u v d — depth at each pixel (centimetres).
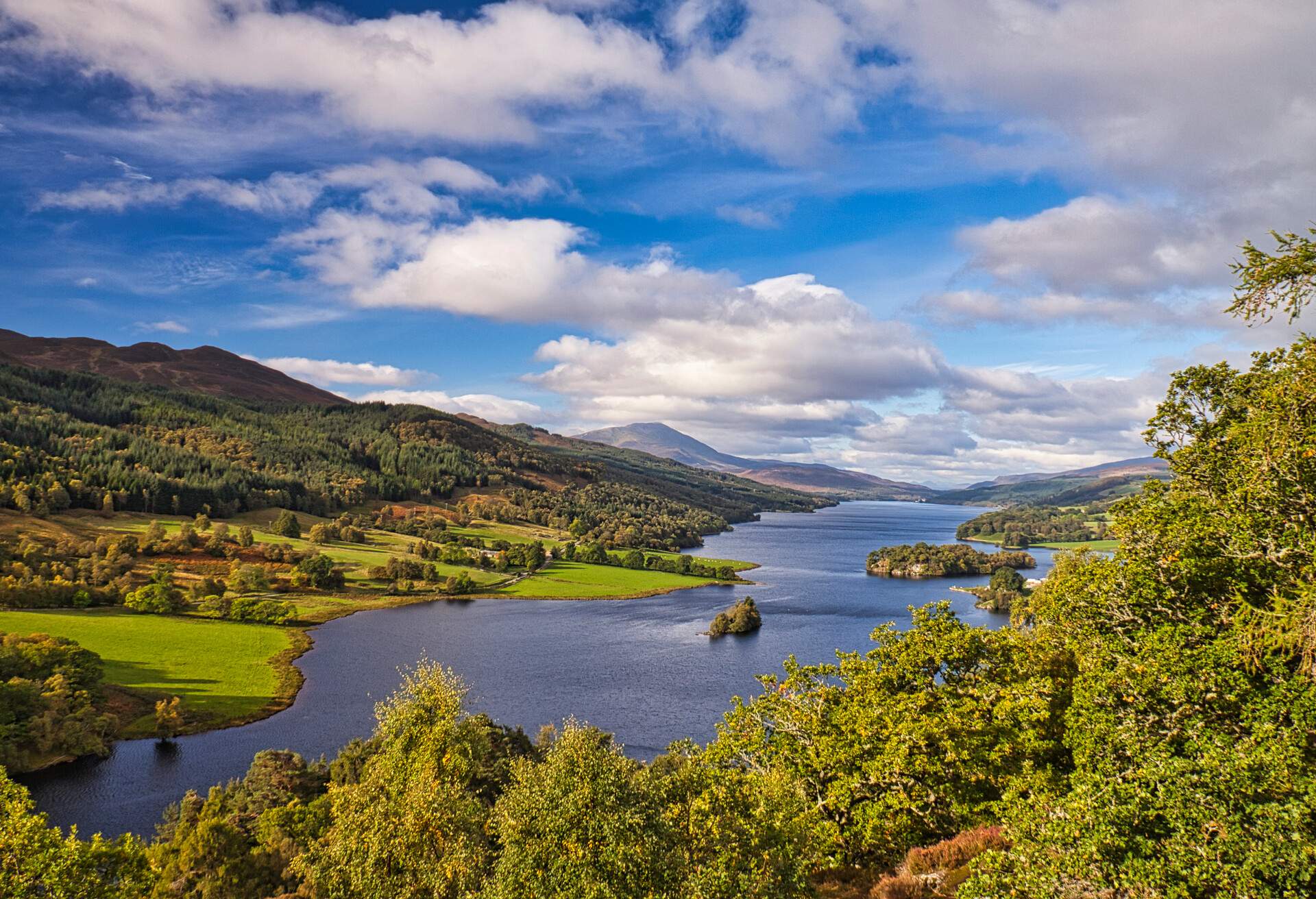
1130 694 2152
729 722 3362
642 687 9800
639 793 2288
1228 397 2730
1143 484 2973
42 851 2573
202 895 3688
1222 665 1992
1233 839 1405
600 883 1989
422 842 2770
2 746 6500
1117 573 2567
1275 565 2147
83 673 8175
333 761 6519
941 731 2598
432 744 3250
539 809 2234
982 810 2508
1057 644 3247
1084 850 1530
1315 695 1742
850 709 3012
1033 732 2645
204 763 7038
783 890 2044
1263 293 1930
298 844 4356
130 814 5944
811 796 2928
